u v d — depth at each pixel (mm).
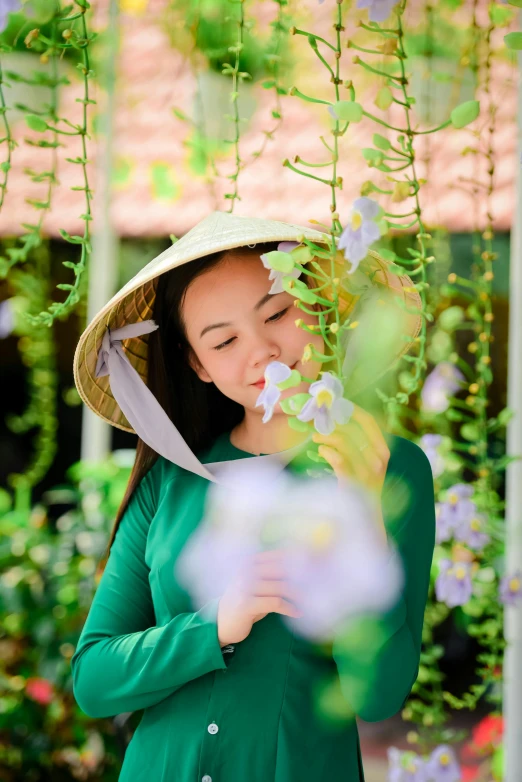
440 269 2857
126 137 3855
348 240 1142
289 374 1167
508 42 1304
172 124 3832
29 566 3121
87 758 3020
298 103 3543
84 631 1504
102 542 3135
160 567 1452
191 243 1435
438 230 2795
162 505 1527
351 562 1250
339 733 1398
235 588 1334
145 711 1474
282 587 1299
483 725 2664
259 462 1484
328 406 1126
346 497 1259
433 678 2521
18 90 3162
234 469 1493
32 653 3055
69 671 3010
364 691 1314
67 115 3633
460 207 3215
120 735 2469
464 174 3246
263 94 3496
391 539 1349
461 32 2568
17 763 2986
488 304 2217
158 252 4312
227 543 1409
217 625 1333
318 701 1378
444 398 2600
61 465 5383
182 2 2357
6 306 3461
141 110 3881
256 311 1398
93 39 1525
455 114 1276
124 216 3832
